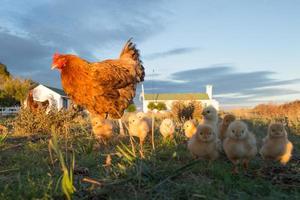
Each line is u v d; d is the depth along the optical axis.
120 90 0.90
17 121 1.09
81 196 0.39
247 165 0.53
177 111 1.76
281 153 0.55
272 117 1.48
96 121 0.76
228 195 0.41
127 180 0.41
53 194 0.39
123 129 0.90
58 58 0.85
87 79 0.84
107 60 0.93
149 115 0.89
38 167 0.55
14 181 0.46
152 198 0.38
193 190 0.40
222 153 0.62
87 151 0.66
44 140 0.86
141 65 1.03
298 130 1.02
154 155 0.57
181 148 0.69
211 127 0.56
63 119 1.08
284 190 0.43
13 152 0.70
